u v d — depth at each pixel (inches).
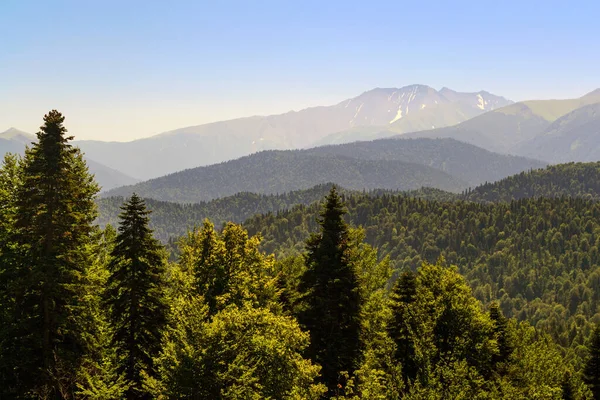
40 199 941.8
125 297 1003.9
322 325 1051.9
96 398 826.2
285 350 807.1
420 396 791.1
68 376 976.9
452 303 1056.2
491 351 1053.8
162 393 703.7
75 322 1007.0
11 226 989.2
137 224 1025.5
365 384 837.2
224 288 1015.0
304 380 818.8
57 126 959.0
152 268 1042.7
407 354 1016.2
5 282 976.3
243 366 707.4
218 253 1041.5
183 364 689.0
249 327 771.4
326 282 1060.5
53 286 932.6
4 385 950.4
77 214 990.4
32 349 964.0
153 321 1010.1
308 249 1102.4
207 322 755.4
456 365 843.4
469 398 816.3
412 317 1023.6
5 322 956.0
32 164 948.6
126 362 994.7
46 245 946.1
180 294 1034.7
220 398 684.7
